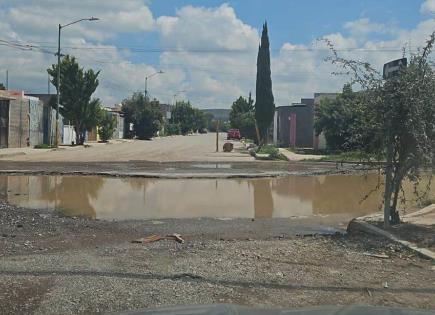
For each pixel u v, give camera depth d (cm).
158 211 1492
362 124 1069
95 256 831
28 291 627
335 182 2336
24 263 764
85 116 5506
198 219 1360
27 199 1695
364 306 345
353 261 825
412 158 1020
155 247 933
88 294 617
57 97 4884
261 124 5341
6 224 1174
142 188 2022
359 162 1128
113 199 1722
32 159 3409
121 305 586
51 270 721
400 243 930
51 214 1392
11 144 4612
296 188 2114
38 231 1112
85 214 1415
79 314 563
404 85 998
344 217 1438
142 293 624
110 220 1312
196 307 338
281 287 670
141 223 1272
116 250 895
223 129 18912
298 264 795
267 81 5338
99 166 2889
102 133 6656
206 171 2677
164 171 2631
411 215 1256
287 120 6150
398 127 1016
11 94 4756
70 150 4675
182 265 765
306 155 4206
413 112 979
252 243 970
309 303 612
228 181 2328
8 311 564
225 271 736
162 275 707
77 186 2048
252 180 2386
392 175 1147
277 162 3428
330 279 715
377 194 1959
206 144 6544
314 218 1416
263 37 5331
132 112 8431
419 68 1003
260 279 702
